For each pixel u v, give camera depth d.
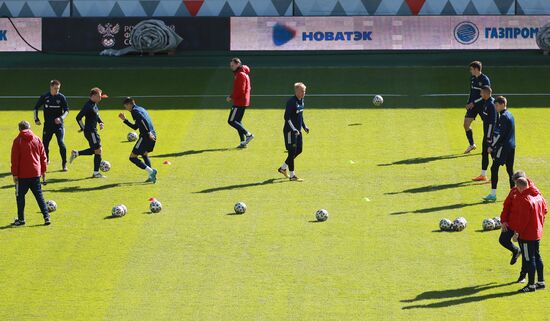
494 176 35.03
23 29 60.41
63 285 28.92
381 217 33.97
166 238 32.34
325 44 59.72
